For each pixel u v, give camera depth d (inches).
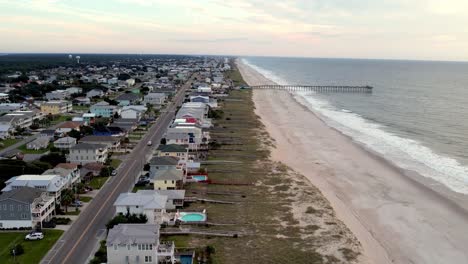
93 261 2605.8
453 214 3535.9
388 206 3693.4
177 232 3048.7
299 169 4731.8
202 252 2773.1
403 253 2886.3
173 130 5516.7
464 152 5438.0
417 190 4082.2
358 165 4899.1
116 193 3855.8
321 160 5093.5
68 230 3107.8
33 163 4269.2
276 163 4906.5
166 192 3631.9
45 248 2822.3
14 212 3100.4
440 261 2795.3
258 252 2787.9
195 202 3678.6
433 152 5442.9
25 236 3002.0
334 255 2780.5
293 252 2795.3
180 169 4202.8
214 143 5684.1
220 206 3597.4
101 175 4315.9
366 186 4195.4
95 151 4638.3
